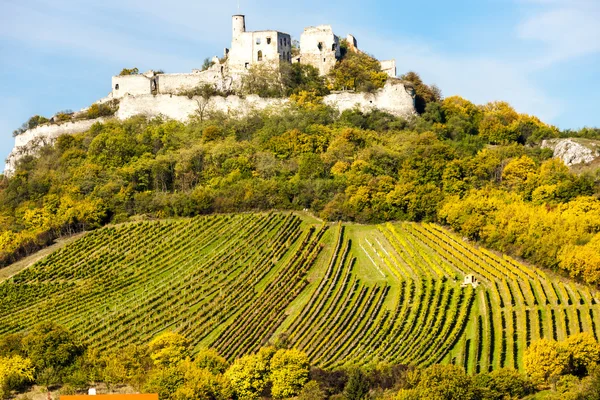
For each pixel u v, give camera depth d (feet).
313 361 536.42
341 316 588.91
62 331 538.47
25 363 513.86
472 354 536.83
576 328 554.05
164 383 493.36
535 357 501.97
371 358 536.01
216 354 538.47
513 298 595.47
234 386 508.94
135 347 548.72
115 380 506.89
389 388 492.95
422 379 481.05
